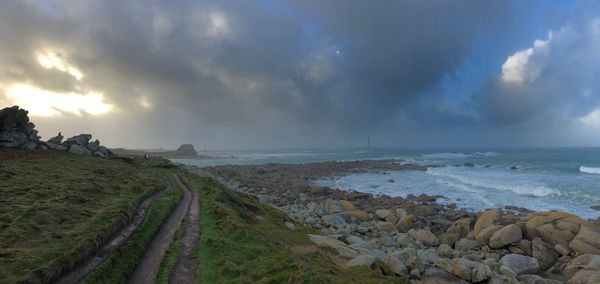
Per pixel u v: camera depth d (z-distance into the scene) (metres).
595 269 22.78
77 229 17.98
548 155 171.75
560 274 24.69
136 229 20.14
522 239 29.92
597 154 177.00
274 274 14.88
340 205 49.50
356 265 19.84
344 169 116.56
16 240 15.60
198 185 44.31
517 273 24.45
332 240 26.41
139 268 15.72
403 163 140.00
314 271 15.26
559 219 32.34
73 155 61.09
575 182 65.38
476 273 20.77
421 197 58.03
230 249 18.30
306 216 43.91
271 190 71.62
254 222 29.08
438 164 129.75
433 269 22.36
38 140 62.94
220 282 14.16
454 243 33.53
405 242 32.12
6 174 31.73
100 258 15.41
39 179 31.89
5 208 20.08
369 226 39.34
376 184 80.00
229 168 122.31
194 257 17.08
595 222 32.22
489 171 96.00
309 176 98.50
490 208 49.28
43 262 13.59
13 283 11.54
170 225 23.55
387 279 18.75
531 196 55.22
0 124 56.00
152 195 32.75
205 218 25.84
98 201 25.92
